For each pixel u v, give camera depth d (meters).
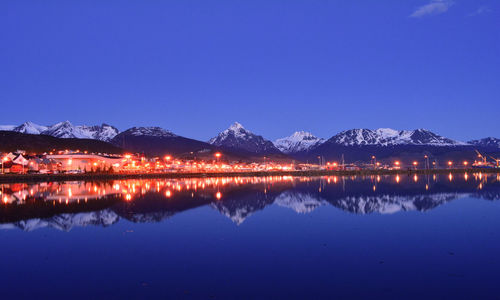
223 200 59.81
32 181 126.56
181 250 26.81
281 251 26.39
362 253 25.77
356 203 55.19
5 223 37.59
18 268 22.92
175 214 43.66
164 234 32.19
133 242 29.28
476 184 105.44
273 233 32.41
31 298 18.39
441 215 42.59
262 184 109.56
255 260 24.23
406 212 45.12
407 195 69.06
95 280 20.73
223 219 40.00
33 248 27.61
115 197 64.44
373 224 36.66
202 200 59.62
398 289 19.16
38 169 172.00
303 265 23.14
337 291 18.94
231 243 28.80
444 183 112.00
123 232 33.09
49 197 64.62
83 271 22.28
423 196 66.81
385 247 27.33
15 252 26.53
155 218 40.72
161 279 20.78
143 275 21.48
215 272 21.91
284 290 19.11
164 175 175.12
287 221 38.56
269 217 41.41
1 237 31.28
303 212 45.31
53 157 193.12
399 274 21.38
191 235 31.72
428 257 24.69
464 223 37.06
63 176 134.12
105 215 42.75
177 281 20.47
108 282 20.41
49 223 37.56
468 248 26.95
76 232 33.19
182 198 62.84
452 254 25.38
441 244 28.17
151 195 68.88
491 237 30.47
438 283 19.92
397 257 24.73
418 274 21.36
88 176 141.75
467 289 19.06
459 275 21.14
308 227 35.12
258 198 63.41
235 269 22.44
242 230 33.81
